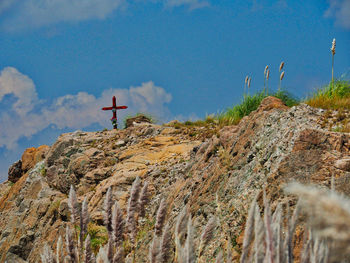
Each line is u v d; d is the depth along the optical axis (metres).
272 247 4.59
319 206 2.10
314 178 13.71
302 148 15.22
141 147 39.59
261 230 5.13
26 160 59.22
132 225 10.27
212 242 16.28
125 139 45.34
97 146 45.97
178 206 22.69
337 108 24.92
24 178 51.41
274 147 18.33
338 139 15.16
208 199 19.69
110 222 9.69
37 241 36.19
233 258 14.52
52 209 36.78
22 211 43.22
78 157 41.06
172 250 16.27
